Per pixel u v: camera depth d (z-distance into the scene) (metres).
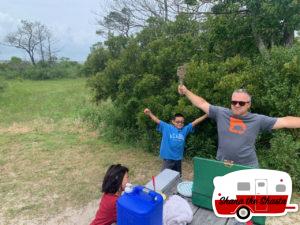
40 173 4.16
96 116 6.82
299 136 3.74
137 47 5.28
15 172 4.21
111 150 4.98
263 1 4.43
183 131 3.44
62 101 10.68
